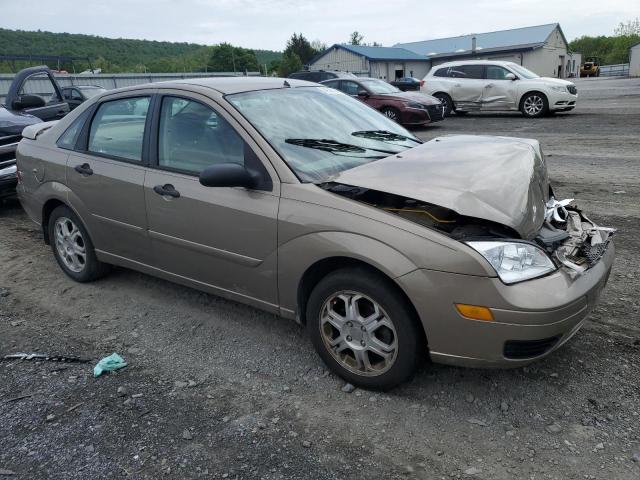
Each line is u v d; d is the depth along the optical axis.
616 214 6.08
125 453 2.70
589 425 2.76
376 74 49.62
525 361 2.72
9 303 4.51
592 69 65.38
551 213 3.37
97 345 3.77
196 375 3.36
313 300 3.15
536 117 16.42
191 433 2.82
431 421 2.85
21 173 4.98
